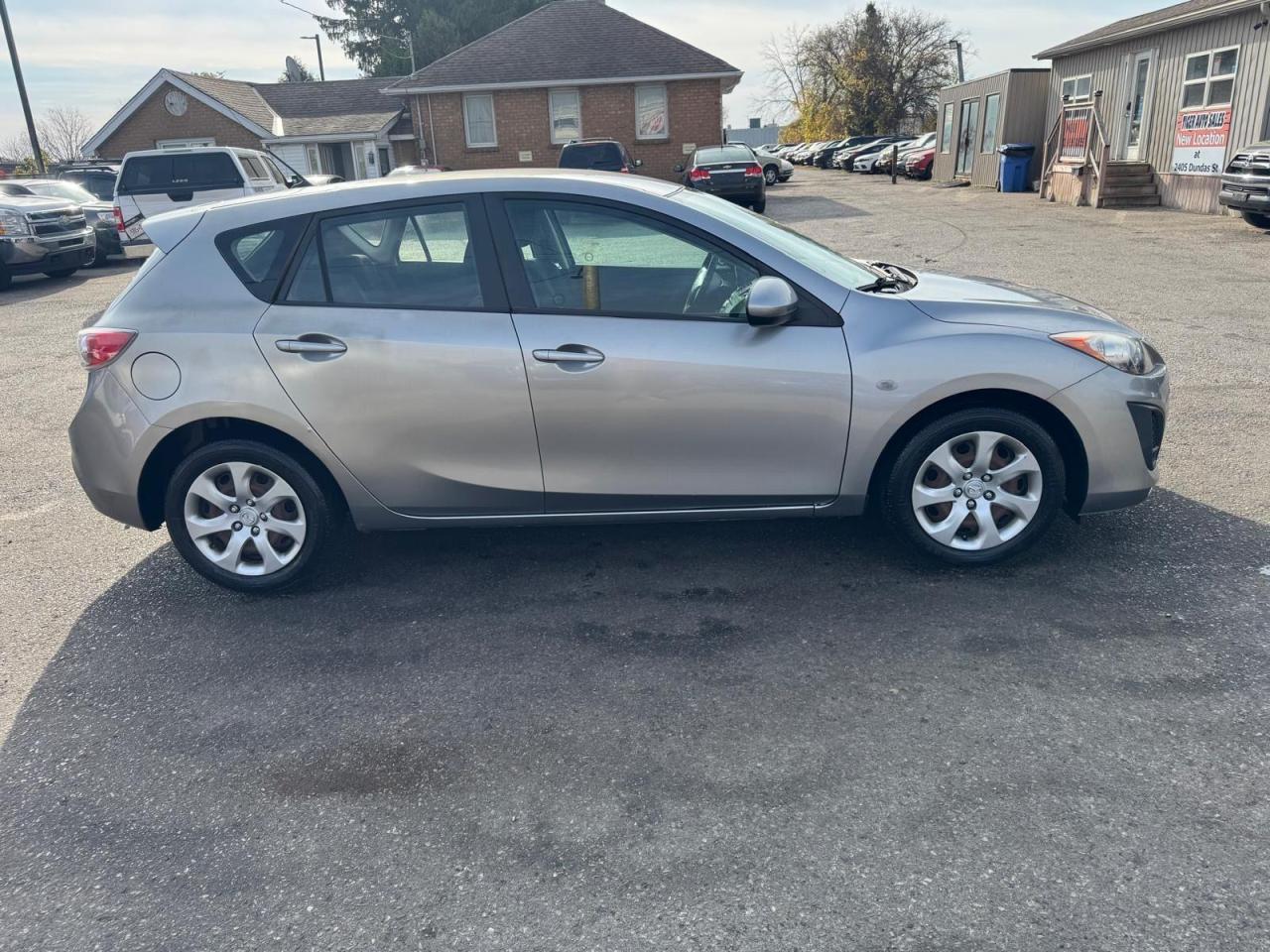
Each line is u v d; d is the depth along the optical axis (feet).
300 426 12.80
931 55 195.11
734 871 8.25
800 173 154.20
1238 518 14.61
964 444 12.91
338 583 14.19
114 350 12.94
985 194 79.10
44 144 196.85
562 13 97.09
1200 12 52.85
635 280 12.62
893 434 12.59
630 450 12.73
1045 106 81.25
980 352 12.28
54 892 8.48
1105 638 11.50
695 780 9.43
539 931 7.77
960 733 9.90
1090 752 9.49
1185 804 8.70
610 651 11.91
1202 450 17.63
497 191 12.84
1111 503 12.99
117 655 12.51
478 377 12.52
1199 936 7.32
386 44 192.85
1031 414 12.94
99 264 62.03
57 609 13.91
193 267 13.10
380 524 13.48
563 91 93.56
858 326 12.48
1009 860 8.18
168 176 54.80
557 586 13.67
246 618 13.33
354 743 10.38
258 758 10.22
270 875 8.55
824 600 12.82
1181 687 10.44
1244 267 36.76
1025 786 9.05
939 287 14.06
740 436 12.60
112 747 10.56
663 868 8.34
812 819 8.80
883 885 8.00
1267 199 43.24
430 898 8.18
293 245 12.99
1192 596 12.35
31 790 9.87
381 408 12.71
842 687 10.84
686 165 78.48
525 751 10.05
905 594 12.85
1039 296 14.16
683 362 12.35
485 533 15.67
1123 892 7.77
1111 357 12.59
